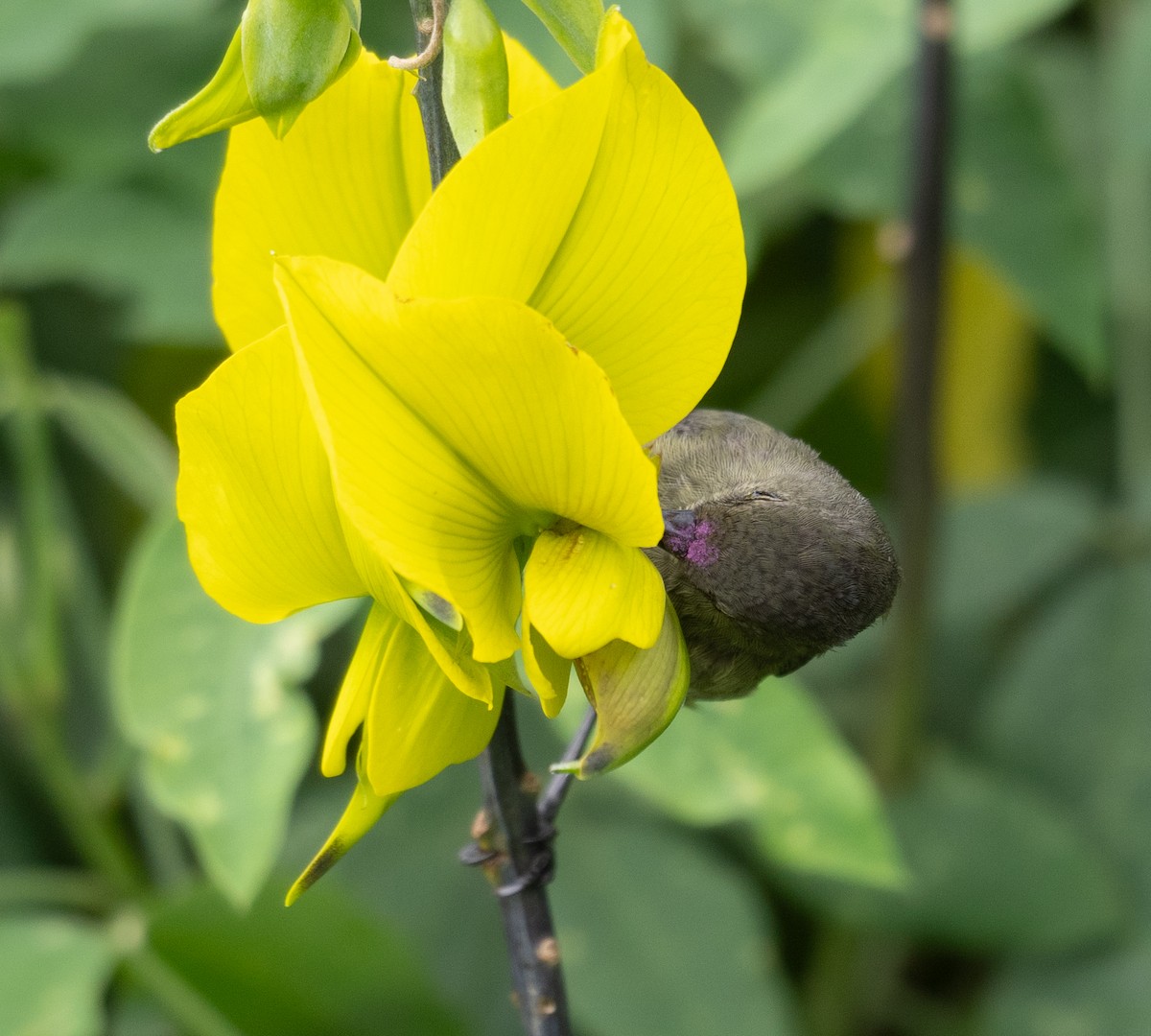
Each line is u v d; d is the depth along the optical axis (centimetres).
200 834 59
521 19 68
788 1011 73
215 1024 68
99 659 82
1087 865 74
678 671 48
